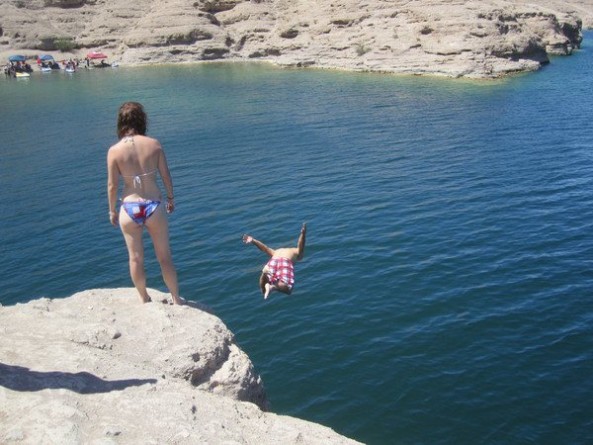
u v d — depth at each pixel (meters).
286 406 13.77
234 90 65.69
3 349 8.20
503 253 21.62
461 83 64.38
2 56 93.50
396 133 42.62
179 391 7.88
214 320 9.74
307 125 46.34
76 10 103.94
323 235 24.02
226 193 30.34
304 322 17.31
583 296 18.17
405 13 78.50
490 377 14.44
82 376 7.66
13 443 6.21
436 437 12.68
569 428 12.72
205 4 100.75
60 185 33.19
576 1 176.00
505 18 76.25
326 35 86.00
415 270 20.39
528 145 37.97
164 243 9.55
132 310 9.77
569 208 26.25
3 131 48.38
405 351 15.66
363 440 12.65
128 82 75.31
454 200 27.89
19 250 24.22
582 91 56.84
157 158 9.09
